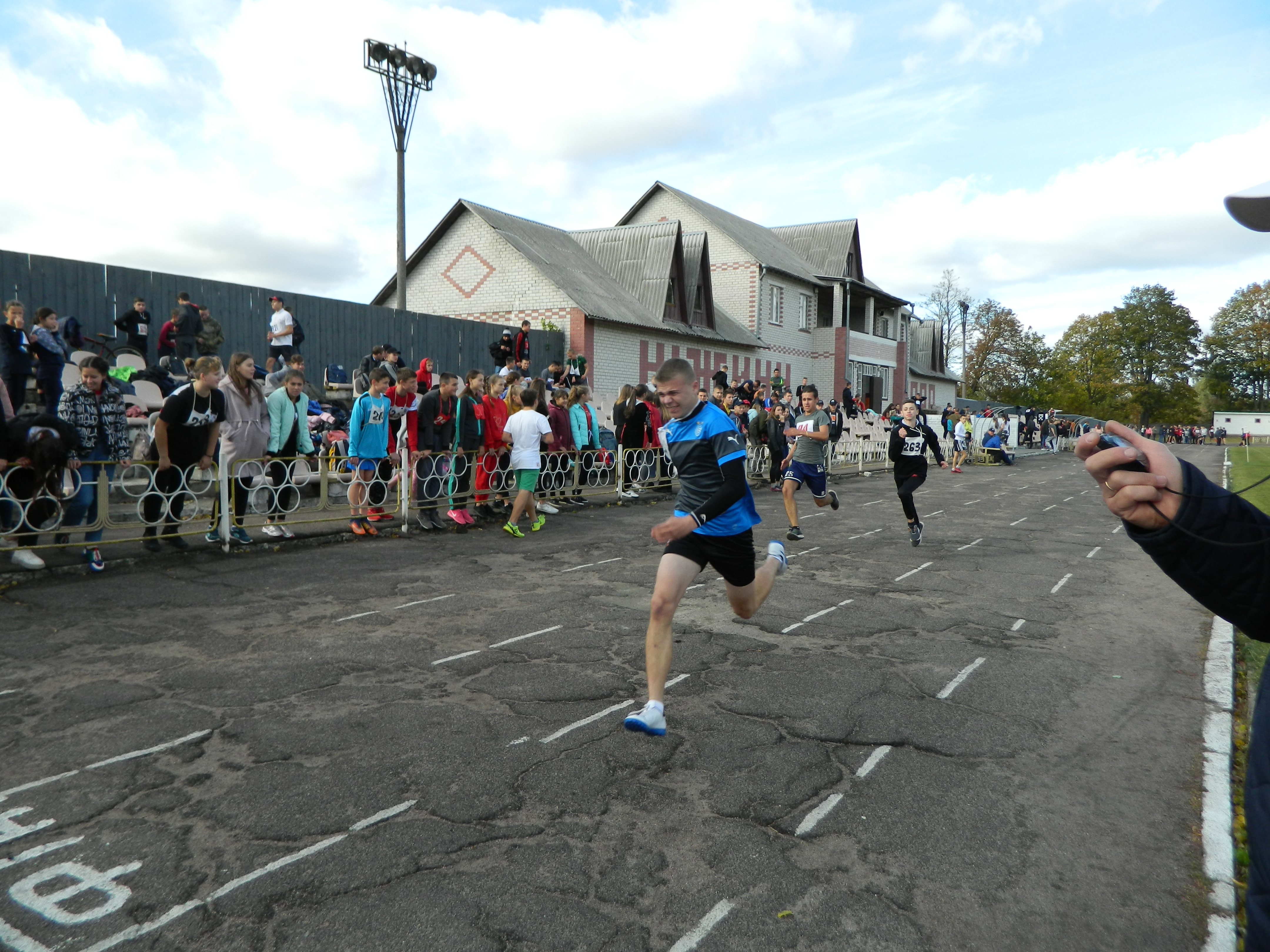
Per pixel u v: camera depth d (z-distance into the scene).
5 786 3.43
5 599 6.28
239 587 6.93
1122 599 7.36
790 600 7.00
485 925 2.57
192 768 3.62
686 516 3.93
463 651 5.38
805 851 3.06
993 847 3.12
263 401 8.45
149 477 7.55
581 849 3.03
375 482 9.47
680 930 2.57
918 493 17.12
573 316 24.59
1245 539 1.32
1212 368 93.56
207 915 2.60
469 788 3.48
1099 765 3.88
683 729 4.18
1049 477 23.39
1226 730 4.34
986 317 77.69
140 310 12.90
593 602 6.75
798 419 10.19
